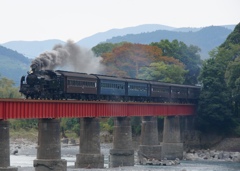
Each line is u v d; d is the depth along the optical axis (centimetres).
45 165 19025
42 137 19225
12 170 16788
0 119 16962
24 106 17925
